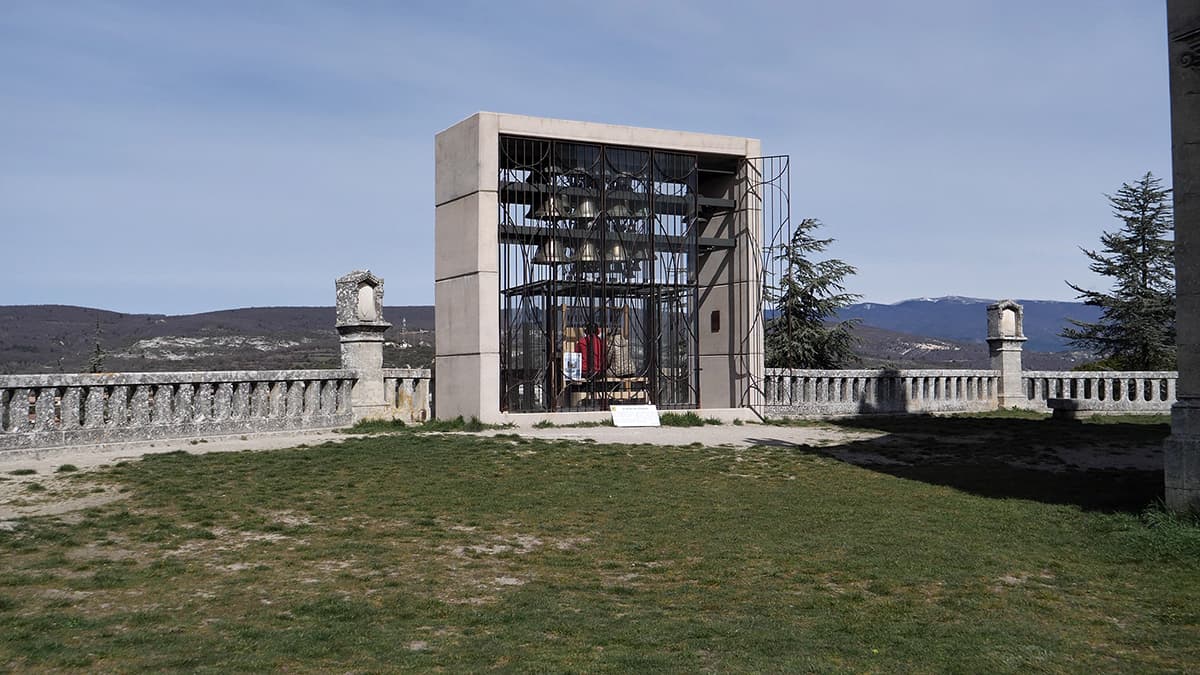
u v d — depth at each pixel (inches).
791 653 303.7
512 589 385.4
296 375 866.8
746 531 494.9
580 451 756.0
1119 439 887.1
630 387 1043.9
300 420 871.7
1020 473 681.6
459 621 338.6
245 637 314.0
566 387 1007.6
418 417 979.3
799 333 1722.4
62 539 458.0
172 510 533.0
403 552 448.8
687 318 1083.9
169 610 347.9
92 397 730.2
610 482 636.7
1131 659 303.1
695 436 884.0
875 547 457.1
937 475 674.8
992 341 1268.5
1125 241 1955.0
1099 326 1968.5
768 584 394.3
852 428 995.3
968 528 500.4
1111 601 369.7
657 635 321.4
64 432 709.3
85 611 345.1
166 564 416.5
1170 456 491.8
